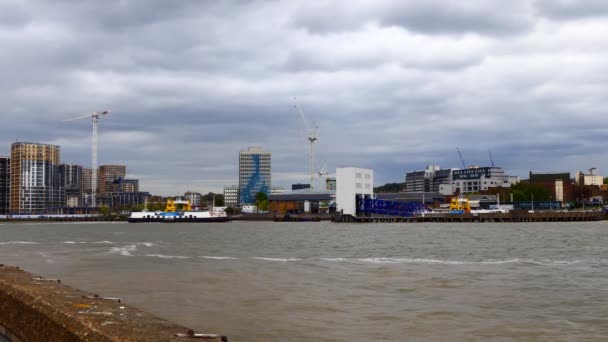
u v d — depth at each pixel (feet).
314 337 110.42
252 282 190.29
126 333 57.31
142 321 64.44
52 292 80.33
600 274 204.64
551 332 112.98
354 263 251.60
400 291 166.71
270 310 137.80
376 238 467.52
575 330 114.52
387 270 221.87
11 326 75.92
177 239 483.51
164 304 147.54
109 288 177.99
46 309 66.90
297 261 264.52
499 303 145.18
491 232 563.89
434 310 136.15
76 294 82.94
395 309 137.80
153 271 226.17
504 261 253.24
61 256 305.32
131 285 184.55
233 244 404.16
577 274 204.95
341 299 153.48
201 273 217.56
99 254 316.81
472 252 304.30
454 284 180.34
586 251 306.35
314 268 232.94
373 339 108.47
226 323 123.34
